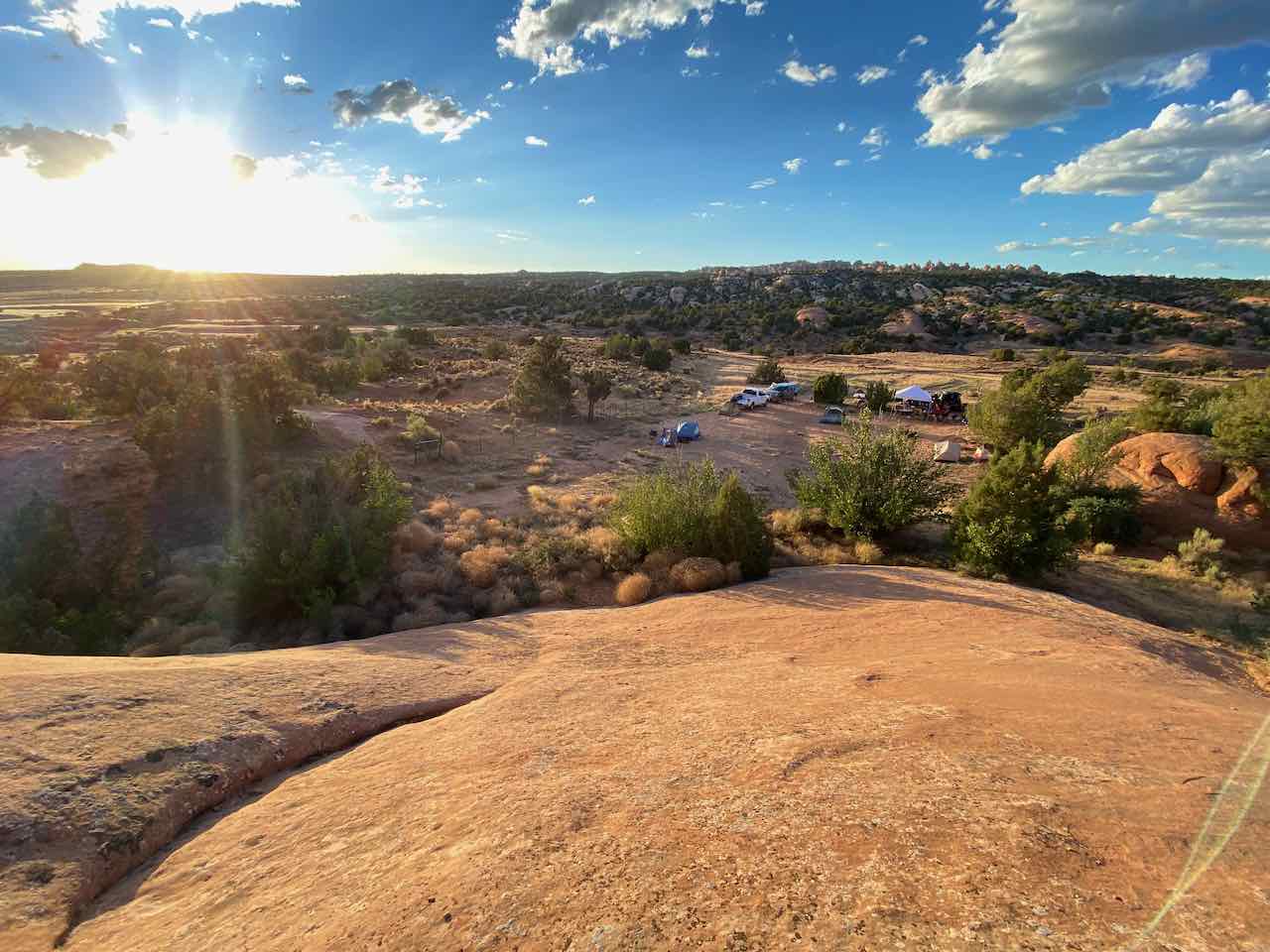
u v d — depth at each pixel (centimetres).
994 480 1708
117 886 424
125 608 1304
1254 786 319
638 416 4391
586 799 402
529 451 3309
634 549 1723
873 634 987
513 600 1400
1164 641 1045
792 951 229
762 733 490
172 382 2773
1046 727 435
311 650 962
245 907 365
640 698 668
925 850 284
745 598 1302
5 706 584
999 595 1285
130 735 569
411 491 2450
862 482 2012
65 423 2423
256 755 588
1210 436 2617
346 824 448
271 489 2125
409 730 643
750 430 4044
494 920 285
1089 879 248
